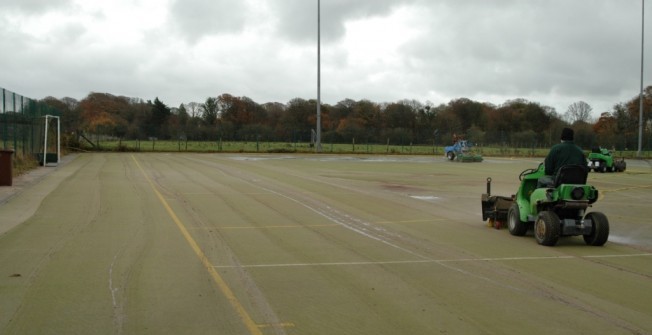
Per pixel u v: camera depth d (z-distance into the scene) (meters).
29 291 6.41
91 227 10.61
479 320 5.68
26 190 16.30
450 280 7.25
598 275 7.70
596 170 33.91
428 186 20.78
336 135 68.94
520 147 64.50
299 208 13.99
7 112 23.02
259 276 7.29
